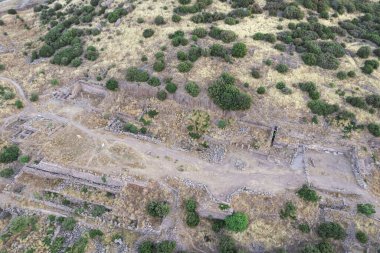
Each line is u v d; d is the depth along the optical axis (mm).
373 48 79375
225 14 84250
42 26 98438
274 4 86562
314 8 88125
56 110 73125
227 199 55625
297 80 70562
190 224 53750
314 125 65188
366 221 54250
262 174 59781
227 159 62375
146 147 64562
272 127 65625
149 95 72250
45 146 65125
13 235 54969
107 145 64875
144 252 51188
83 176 60312
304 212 55156
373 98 66875
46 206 58469
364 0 97938
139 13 86438
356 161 60875
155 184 58406
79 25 91062
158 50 77562
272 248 52375
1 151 65562
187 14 84500
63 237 54875
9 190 60281
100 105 72875
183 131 67000
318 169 60438
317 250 49625
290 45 76938
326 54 74750
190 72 72438
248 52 74750
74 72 78875
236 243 52750
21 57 88625
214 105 68562
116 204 57312
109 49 81312
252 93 68750
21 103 74375
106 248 53469
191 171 60250
